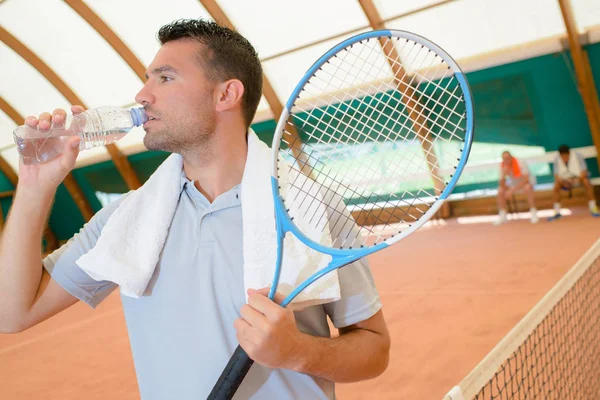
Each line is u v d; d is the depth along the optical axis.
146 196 1.35
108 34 10.51
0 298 1.31
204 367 1.23
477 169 11.38
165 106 1.32
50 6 10.15
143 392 1.29
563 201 11.07
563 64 9.72
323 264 1.28
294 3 9.81
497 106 10.70
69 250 1.40
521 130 10.84
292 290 1.25
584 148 10.46
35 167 1.30
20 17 10.53
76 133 1.48
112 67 11.52
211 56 1.35
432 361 3.61
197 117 1.32
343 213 1.37
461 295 5.21
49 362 4.89
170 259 1.30
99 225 1.42
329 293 1.23
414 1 9.52
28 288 1.32
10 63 11.73
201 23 1.39
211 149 1.36
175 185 1.36
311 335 1.24
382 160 1.45
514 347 1.82
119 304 7.45
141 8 10.06
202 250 1.29
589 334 3.19
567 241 7.29
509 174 9.95
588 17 9.26
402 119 8.72
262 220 1.29
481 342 3.84
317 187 1.35
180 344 1.25
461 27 9.81
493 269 6.19
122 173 14.48
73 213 15.90
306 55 10.80
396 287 6.00
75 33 10.80
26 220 1.31
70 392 4.00
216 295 1.26
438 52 1.27
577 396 2.55
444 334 4.12
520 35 9.73
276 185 1.29
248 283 1.24
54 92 12.45
